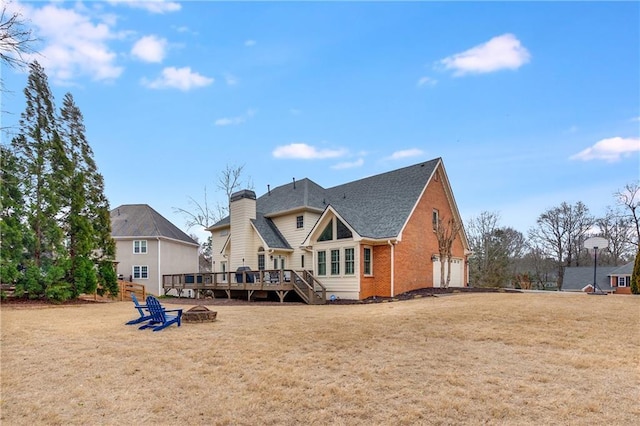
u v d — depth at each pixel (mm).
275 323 9891
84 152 20875
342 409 4340
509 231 49406
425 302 13625
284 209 23281
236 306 15375
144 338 8133
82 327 9617
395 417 4109
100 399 4688
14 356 6664
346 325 9305
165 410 4359
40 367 6000
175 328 9297
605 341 7207
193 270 38094
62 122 19828
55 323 10352
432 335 7934
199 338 8070
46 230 18031
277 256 22625
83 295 22203
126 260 32719
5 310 14008
